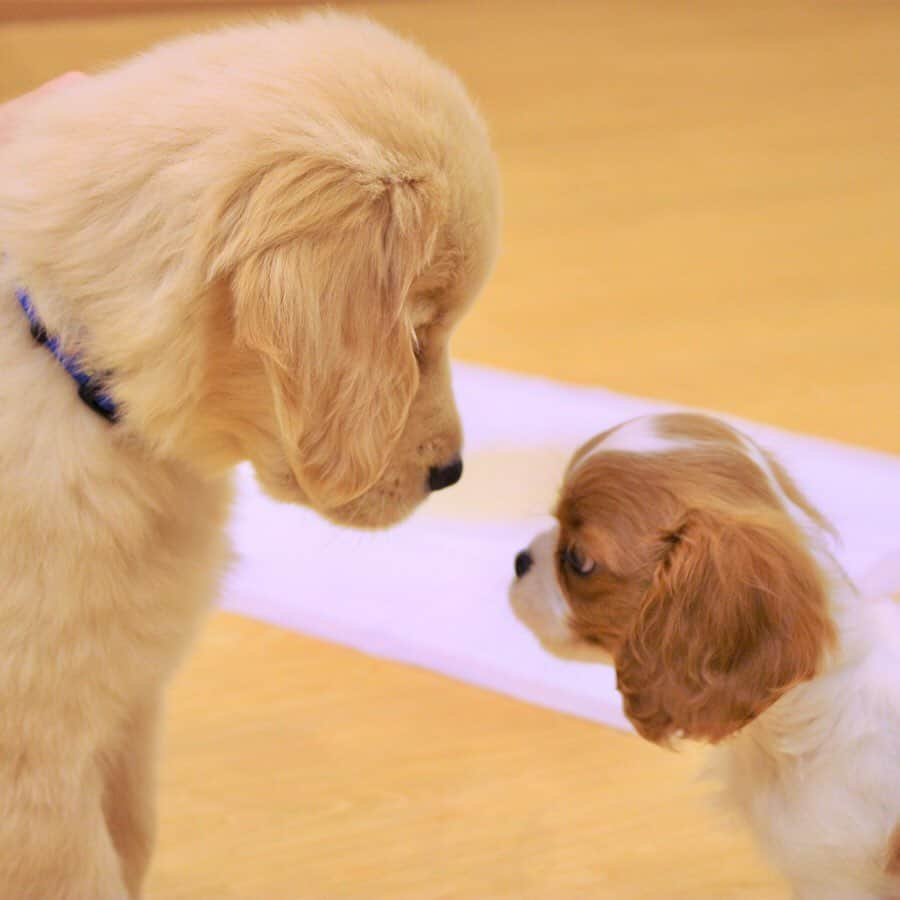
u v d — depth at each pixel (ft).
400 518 7.63
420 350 7.30
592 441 8.77
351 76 6.87
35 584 6.81
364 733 10.99
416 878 9.70
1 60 24.64
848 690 8.16
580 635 8.61
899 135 23.06
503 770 10.64
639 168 21.72
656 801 10.36
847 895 8.14
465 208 6.93
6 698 6.97
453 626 12.01
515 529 12.97
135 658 7.42
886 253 19.01
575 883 9.65
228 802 10.32
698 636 7.89
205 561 7.79
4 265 6.93
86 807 7.65
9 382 6.77
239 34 7.42
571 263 18.49
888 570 12.00
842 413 15.01
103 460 6.89
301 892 9.55
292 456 6.63
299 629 12.01
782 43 27.86
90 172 6.66
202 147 6.48
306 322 6.37
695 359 16.12
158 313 6.42
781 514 8.23
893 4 30.40
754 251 19.01
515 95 24.79
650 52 27.32
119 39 25.88
